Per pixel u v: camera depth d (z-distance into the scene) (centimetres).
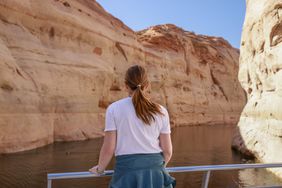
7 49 1398
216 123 4544
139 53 3219
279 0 1073
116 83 2666
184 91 4166
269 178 932
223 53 5350
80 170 969
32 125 1401
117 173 177
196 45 4928
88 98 2084
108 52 2520
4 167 962
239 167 244
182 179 895
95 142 1733
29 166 995
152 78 3466
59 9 1977
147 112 181
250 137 1408
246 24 1625
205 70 4816
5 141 1213
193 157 1331
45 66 1697
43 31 1852
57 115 1766
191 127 3538
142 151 178
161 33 4366
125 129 179
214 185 842
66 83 1852
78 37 2120
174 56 4119
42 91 1602
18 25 1645
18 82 1368
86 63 2097
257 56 1398
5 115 1229
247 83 1675
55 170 953
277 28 1107
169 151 189
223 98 4972
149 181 172
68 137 1786
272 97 1183
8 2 1568
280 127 1037
